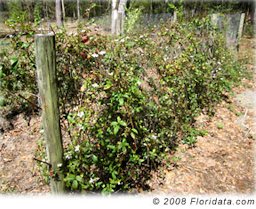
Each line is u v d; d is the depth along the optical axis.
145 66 3.67
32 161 3.02
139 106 2.64
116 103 2.30
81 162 2.15
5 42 3.77
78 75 2.98
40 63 1.79
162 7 13.72
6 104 3.70
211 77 4.60
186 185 2.85
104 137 2.28
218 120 4.23
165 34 4.30
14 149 3.23
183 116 3.78
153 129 3.05
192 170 3.07
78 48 3.03
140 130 2.61
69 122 2.32
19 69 3.36
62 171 2.11
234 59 6.77
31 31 3.44
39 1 12.62
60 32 3.48
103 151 2.33
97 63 2.80
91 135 2.26
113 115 2.36
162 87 3.41
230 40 7.28
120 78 2.42
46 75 1.82
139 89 2.79
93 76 2.41
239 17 7.39
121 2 8.75
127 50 3.54
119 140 2.41
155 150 2.90
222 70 5.41
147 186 2.79
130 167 2.62
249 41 9.59
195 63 4.22
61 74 3.04
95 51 2.90
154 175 2.93
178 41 4.36
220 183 2.92
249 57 7.60
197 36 5.08
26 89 3.59
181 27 4.81
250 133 3.93
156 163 3.04
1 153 3.17
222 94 5.15
